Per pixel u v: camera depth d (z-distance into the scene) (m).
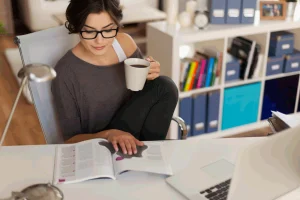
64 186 1.28
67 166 1.36
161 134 1.83
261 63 3.23
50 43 1.76
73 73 1.66
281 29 3.16
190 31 2.89
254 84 3.26
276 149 0.81
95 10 1.49
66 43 1.79
